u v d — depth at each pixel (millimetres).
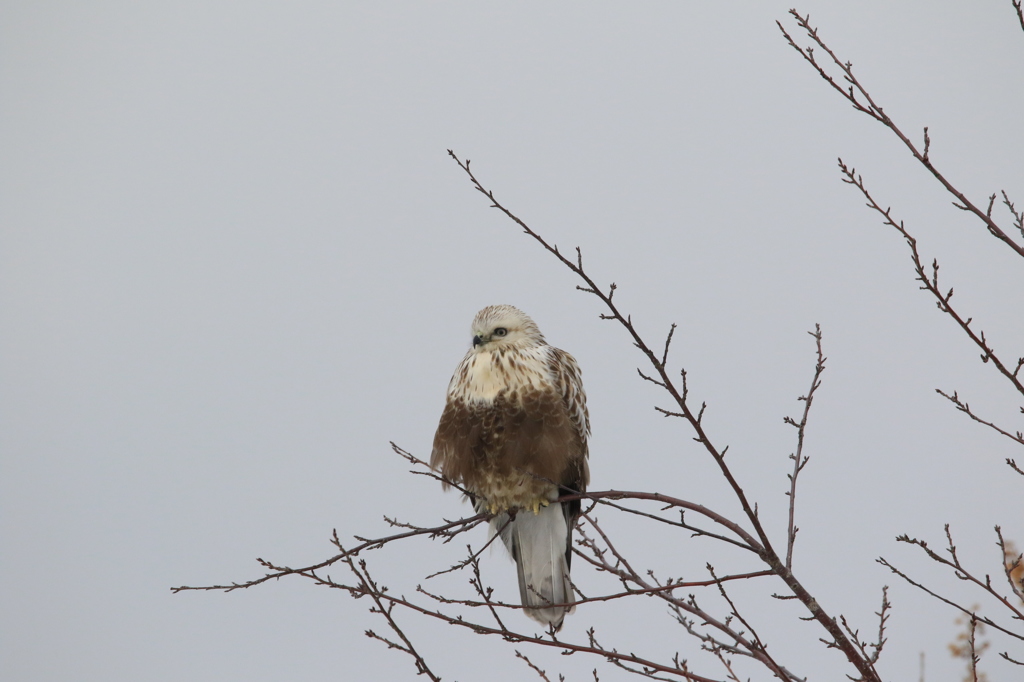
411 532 9406
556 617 11500
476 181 7754
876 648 8062
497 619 8070
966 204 7402
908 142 7488
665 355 7707
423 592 8336
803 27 7824
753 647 7805
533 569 11812
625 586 8008
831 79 7785
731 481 7770
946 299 7516
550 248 7562
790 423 8438
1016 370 7438
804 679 7988
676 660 7848
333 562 8953
